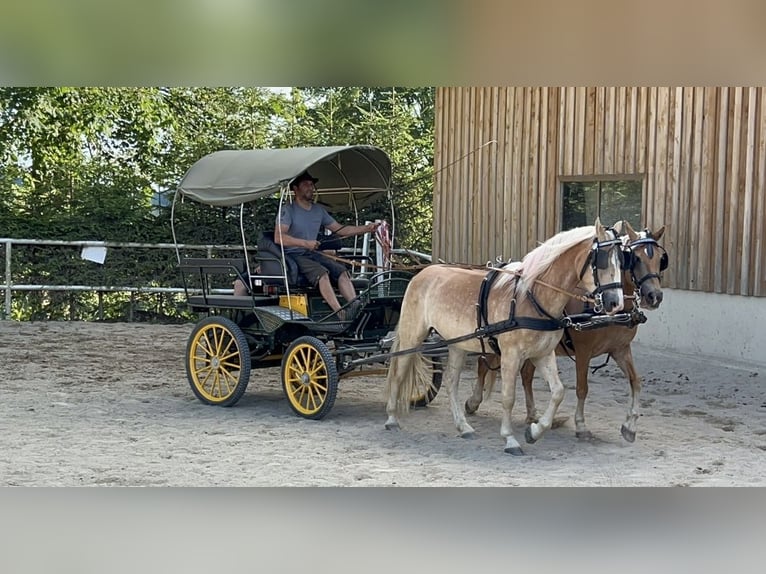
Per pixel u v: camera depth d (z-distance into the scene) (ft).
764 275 35.94
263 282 29.40
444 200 52.85
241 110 67.15
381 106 74.95
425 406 30.09
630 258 23.22
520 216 47.26
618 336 24.43
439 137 53.06
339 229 29.94
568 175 44.80
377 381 36.14
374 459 22.85
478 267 26.20
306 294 28.63
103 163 61.62
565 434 25.90
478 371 27.99
